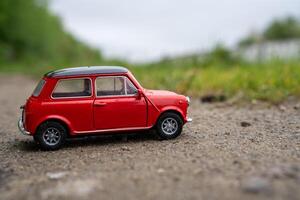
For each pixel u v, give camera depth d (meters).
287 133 0.25
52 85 0.23
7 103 0.45
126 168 0.19
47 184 0.18
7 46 1.56
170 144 0.23
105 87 0.24
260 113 0.32
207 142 0.23
